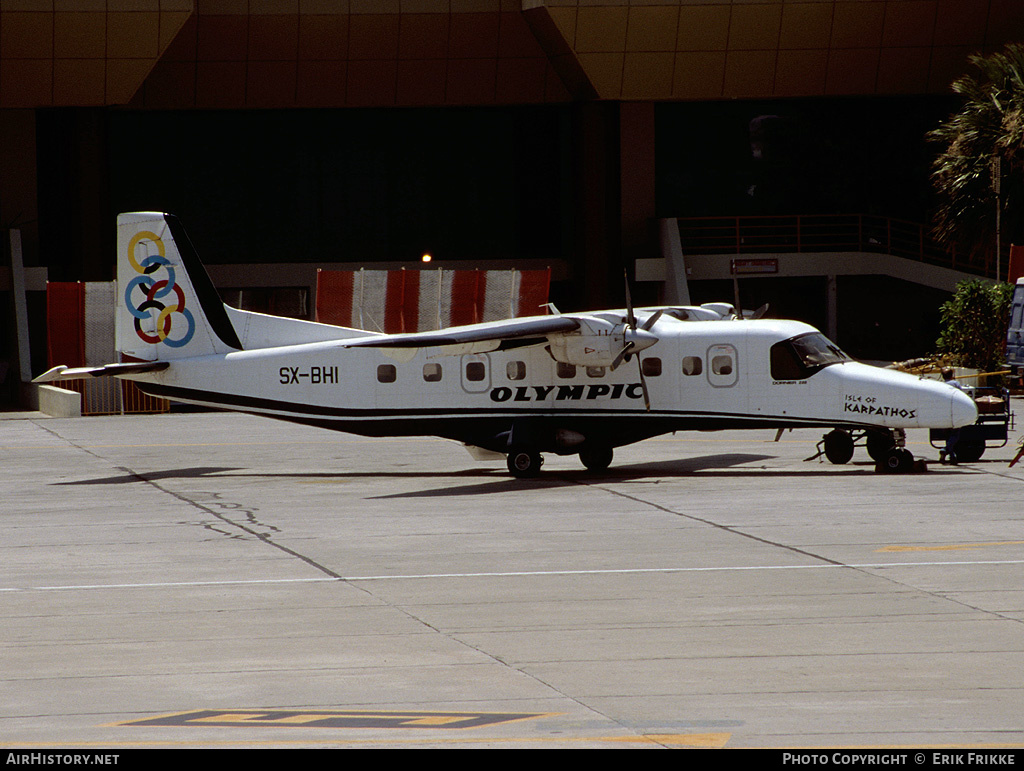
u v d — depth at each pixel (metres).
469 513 72.00
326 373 92.75
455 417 90.88
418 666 39.12
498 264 185.00
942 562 54.62
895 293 183.12
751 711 34.09
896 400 85.19
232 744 31.44
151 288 95.31
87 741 31.88
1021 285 130.12
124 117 174.88
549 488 82.88
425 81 176.50
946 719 33.25
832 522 65.81
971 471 86.44
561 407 89.62
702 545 59.91
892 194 185.00
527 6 165.00
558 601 48.31
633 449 107.56
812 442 110.50
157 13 154.38
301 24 167.88
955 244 155.75
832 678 37.28
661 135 183.25
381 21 169.50
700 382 88.31
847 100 183.75
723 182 184.75
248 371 94.00
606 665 38.97
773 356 87.56
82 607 48.41
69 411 144.00
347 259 182.00
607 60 166.38
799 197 185.12
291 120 179.25
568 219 186.50
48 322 146.62
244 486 86.94
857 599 47.78
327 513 73.00
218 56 169.25
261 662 39.81
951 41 170.50
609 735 32.03
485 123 184.12
